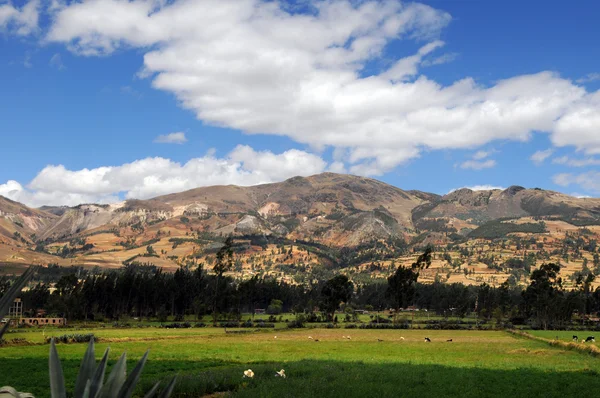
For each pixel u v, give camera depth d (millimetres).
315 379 33469
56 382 5859
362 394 27641
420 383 34812
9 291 5477
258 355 60656
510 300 192500
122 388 5676
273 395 26375
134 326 130250
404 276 156000
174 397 28781
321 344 81562
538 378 38375
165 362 50125
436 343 85938
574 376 39938
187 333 104375
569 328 140125
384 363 50750
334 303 164750
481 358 59156
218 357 56969
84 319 151250
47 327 123062
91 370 5992
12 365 45656
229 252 146875
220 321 155000
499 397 29422
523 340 95000
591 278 188875
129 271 177375
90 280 167750
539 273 157625
